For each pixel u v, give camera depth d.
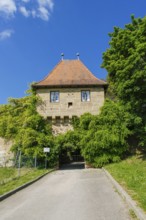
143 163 27.89
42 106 37.34
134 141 33.47
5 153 36.44
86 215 9.20
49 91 37.75
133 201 9.91
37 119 35.56
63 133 36.47
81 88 37.75
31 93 39.47
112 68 33.06
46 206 11.12
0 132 37.41
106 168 27.31
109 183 16.92
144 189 12.27
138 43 30.89
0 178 21.41
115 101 38.12
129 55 32.53
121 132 32.19
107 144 31.72
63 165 39.47
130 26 33.72
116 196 12.38
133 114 31.03
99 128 33.03
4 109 39.00
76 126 36.47
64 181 19.50
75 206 10.79
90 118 34.25
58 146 33.72
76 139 34.47
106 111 33.53
